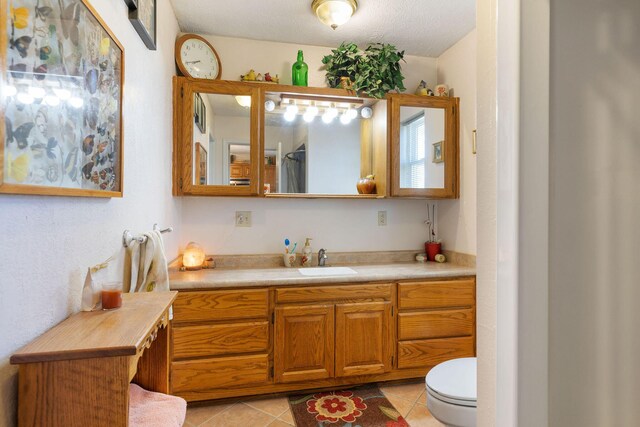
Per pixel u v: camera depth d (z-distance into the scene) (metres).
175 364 2.04
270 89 2.49
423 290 2.38
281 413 2.05
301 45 2.78
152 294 1.23
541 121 0.66
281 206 2.79
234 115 2.45
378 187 2.78
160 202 2.03
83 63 1.03
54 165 0.89
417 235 3.03
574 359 0.69
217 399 2.16
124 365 0.79
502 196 0.68
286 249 2.67
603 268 0.71
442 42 2.75
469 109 2.62
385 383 2.41
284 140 2.71
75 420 0.77
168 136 2.22
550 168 0.67
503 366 0.67
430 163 2.71
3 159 0.71
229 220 2.70
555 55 0.68
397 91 2.74
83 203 1.08
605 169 0.71
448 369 1.60
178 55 2.38
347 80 2.62
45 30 0.85
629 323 0.72
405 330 2.35
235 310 2.11
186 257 2.44
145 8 1.63
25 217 0.81
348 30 2.57
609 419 0.71
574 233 0.69
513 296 0.66
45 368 0.76
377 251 2.93
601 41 0.71
